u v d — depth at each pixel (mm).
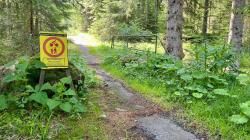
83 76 6031
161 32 25500
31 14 11695
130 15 28375
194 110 5441
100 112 5168
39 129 4051
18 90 4863
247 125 4699
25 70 4965
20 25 11055
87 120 4734
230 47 7785
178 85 6539
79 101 5293
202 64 7328
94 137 4168
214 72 7105
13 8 11102
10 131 3943
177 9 10055
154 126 4824
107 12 29406
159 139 4340
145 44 19594
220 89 5836
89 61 13906
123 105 5871
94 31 33688
